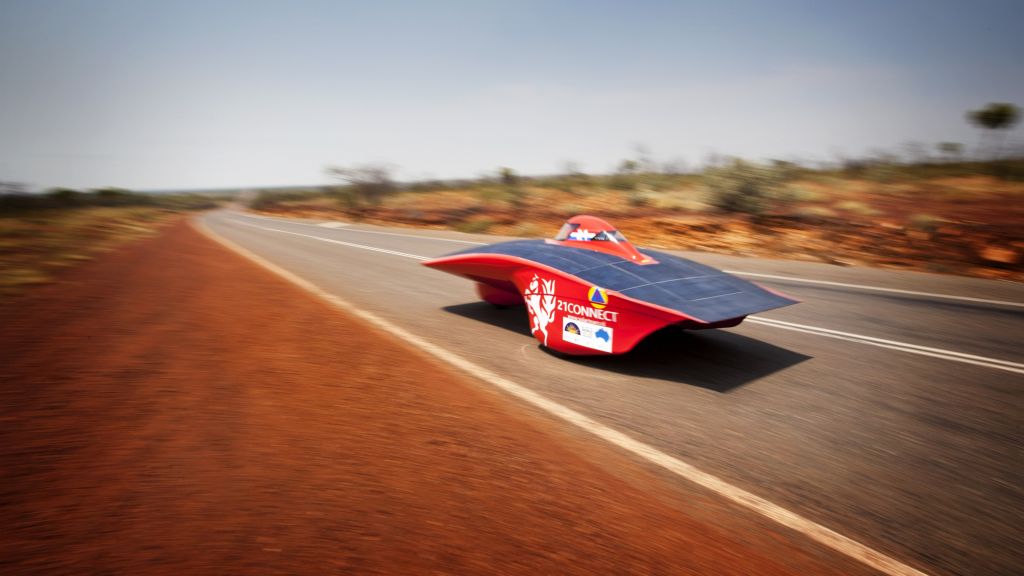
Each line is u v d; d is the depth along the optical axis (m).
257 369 4.03
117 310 6.20
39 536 1.91
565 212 24.31
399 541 2.00
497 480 2.56
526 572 1.88
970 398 3.89
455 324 6.00
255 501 2.21
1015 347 5.10
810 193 23.38
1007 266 10.08
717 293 4.54
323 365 4.21
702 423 3.46
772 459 2.98
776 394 3.98
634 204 25.64
